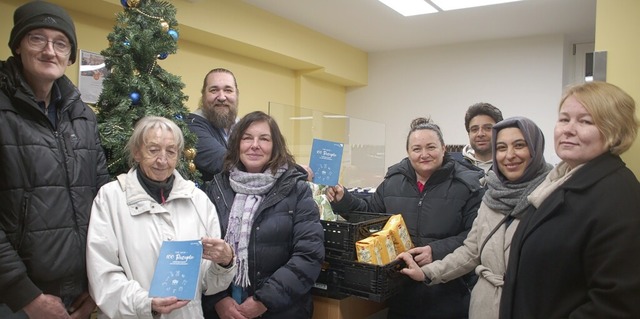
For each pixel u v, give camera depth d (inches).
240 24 161.2
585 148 49.9
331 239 76.0
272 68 199.5
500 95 202.4
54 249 57.4
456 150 187.5
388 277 72.2
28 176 56.7
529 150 62.4
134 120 78.9
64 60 61.4
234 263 63.4
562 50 189.2
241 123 75.0
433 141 81.4
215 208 70.9
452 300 78.7
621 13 98.1
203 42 163.0
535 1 153.1
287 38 182.1
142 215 60.7
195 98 163.8
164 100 85.3
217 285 63.5
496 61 203.3
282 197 71.3
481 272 63.5
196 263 55.9
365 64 235.5
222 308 67.7
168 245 57.2
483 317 61.2
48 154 58.5
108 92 78.7
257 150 73.2
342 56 216.2
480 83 207.2
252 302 66.5
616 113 48.6
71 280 59.8
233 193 74.0
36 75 59.3
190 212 64.4
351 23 185.0
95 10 128.2
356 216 89.7
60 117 61.8
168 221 61.9
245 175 72.1
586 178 49.1
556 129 52.8
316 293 78.3
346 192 89.8
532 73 195.5
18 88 57.7
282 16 178.2
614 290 43.9
